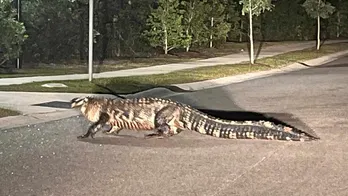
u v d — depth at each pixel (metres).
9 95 14.61
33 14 24.38
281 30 46.41
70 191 6.87
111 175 7.57
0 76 18.97
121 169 7.88
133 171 7.78
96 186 7.07
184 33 32.31
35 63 24.00
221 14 35.69
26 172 7.72
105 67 23.08
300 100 14.78
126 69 22.38
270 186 7.07
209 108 13.55
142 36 29.92
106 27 28.30
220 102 14.58
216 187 7.03
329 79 20.22
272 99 15.05
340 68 25.50
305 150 8.98
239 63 25.91
